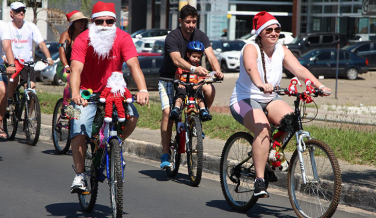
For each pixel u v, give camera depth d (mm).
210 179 15562
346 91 44312
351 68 53031
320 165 10461
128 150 19578
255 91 11406
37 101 19688
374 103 36531
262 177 11078
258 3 84500
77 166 10922
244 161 11961
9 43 19109
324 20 80188
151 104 29234
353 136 18531
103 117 10633
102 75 10938
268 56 11359
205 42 15016
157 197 13227
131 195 13367
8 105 20500
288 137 10977
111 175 10195
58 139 18703
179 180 15219
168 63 14938
